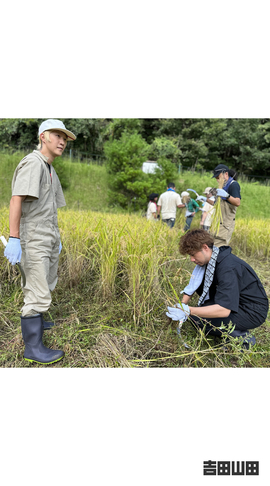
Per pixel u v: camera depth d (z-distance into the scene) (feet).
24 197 7.31
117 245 9.91
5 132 55.67
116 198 39.45
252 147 63.36
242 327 7.95
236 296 7.38
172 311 7.93
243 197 45.73
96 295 10.07
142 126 60.95
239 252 18.56
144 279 9.37
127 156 38.93
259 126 61.57
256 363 7.59
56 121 7.80
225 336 7.74
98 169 45.34
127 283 10.18
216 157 64.34
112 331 8.45
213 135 61.46
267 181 62.08
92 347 7.93
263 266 16.15
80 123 54.85
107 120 59.36
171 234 12.69
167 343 8.20
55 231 8.27
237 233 19.66
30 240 7.46
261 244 18.25
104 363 7.44
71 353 7.75
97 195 41.88
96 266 11.15
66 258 11.25
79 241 10.99
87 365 7.38
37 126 56.24
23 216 7.53
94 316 9.14
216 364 7.50
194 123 59.31
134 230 11.20
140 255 9.55
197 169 60.23
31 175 7.23
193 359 7.71
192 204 24.81
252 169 66.59
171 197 22.02
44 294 7.53
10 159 43.50
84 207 39.58
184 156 57.93
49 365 7.34
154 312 9.16
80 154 55.77
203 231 7.72
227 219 12.73
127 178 38.19
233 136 62.49
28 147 56.34
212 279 7.77
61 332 8.45
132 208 39.45
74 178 43.34
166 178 41.83
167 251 11.06
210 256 7.77
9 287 10.69
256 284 7.83
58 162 40.55
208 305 8.17
